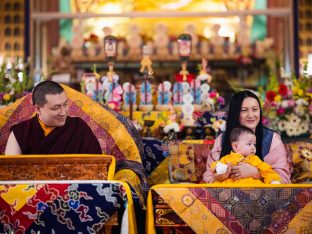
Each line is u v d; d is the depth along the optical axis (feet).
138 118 19.20
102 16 34.53
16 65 21.66
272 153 15.30
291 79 20.80
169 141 17.44
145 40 33.83
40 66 33.40
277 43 34.14
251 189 13.10
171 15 34.68
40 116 15.01
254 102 15.30
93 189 12.87
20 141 15.03
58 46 33.32
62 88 15.12
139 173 15.51
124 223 12.94
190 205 13.02
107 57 20.30
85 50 32.09
